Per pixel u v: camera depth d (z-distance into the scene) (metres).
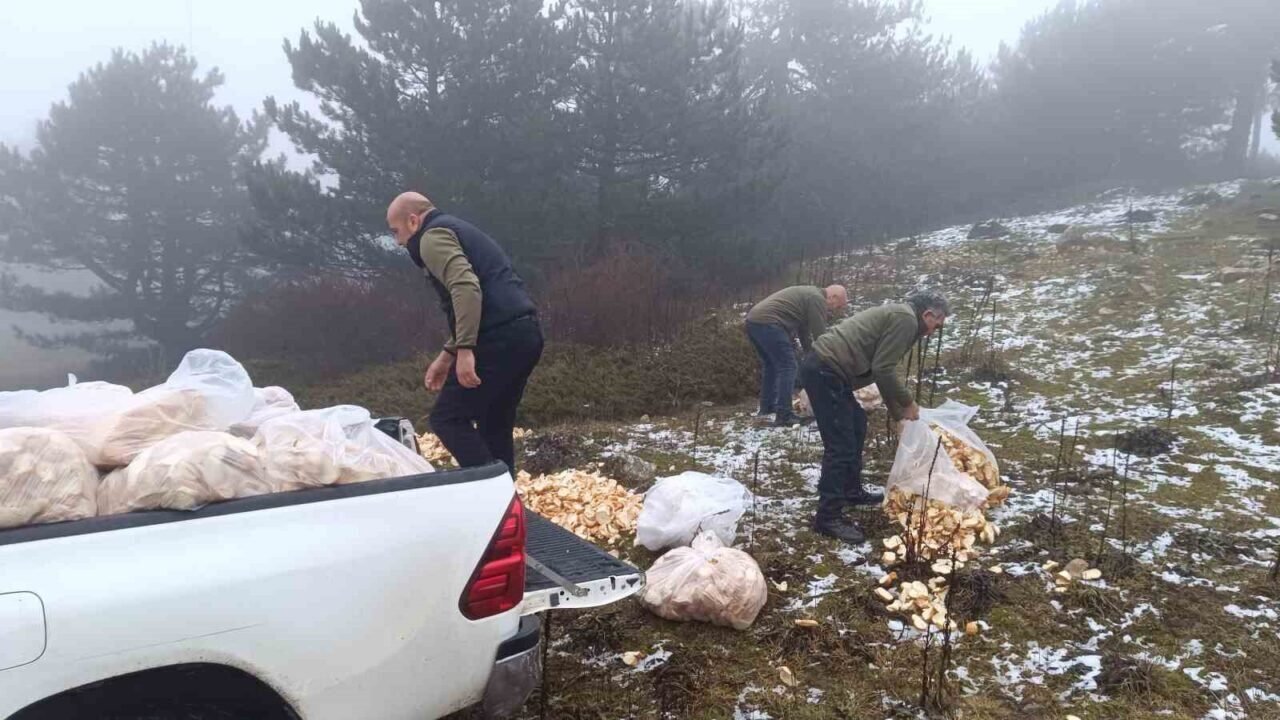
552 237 14.04
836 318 10.73
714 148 15.31
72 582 1.76
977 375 7.69
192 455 2.02
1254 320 8.30
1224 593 3.62
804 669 3.21
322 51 14.86
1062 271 11.88
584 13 15.12
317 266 15.62
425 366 10.64
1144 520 4.41
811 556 4.21
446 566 2.15
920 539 3.98
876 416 6.80
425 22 14.65
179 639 1.83
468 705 2.25
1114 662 3.13
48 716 1.76
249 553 1.92
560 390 8.45
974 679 3.11
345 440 2.42
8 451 1.93
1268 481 4.88
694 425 7.21
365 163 14.73
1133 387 7.00
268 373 12.36
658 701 3.03
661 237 14.41
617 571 2.58
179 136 22.48
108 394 2.47
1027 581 3.82
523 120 14.27
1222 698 2.92
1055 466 5.36
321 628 1.98
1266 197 15.08
